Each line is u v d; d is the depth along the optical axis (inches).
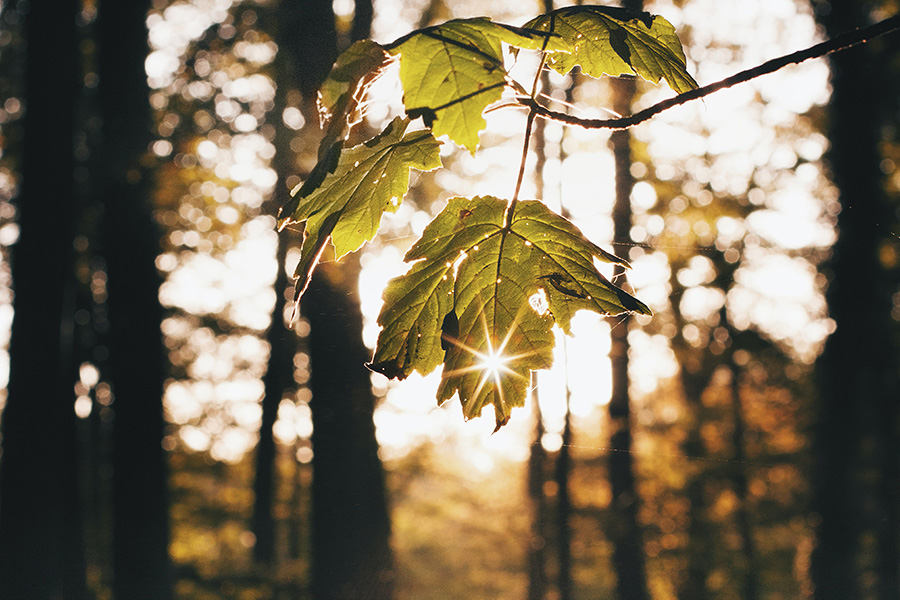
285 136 304.3
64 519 457.1
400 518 1063.0
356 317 199.0
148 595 317.1
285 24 220.7
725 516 697.0
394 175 48.1
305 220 49.3
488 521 1006.4
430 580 826.2
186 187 364.5
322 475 205.5
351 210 49.4
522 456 854.5
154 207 336.8
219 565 624.1
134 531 320.2
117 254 329.7
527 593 724.7
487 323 51.6
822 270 492.1
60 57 314.8
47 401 303.1
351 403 203.8
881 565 489.7
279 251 475.8
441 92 40.4
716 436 725.3
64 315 313.3
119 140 330.0
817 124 475.2
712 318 585.6
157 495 327.6
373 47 41.0
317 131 204.8
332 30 208.5
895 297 521.7
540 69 45.8
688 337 599.2
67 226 313.3
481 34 41.9
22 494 294.2
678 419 766.5
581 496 699.4
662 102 45.6
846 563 473.4
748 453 696.4
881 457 519.5
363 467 207.0
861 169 446.9
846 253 462.9
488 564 892.6
